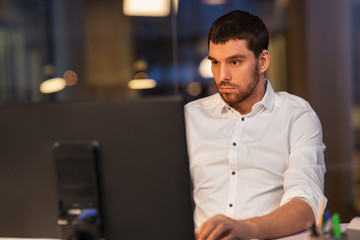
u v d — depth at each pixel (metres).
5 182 1.08
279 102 1.74
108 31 5.80
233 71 1.58
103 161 1.02
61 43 5.90
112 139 1.02
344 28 5.18
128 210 1.03
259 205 1.67
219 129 1.77
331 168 5.29
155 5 5.48
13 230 1.09
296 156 1.62
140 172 1.02
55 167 1.04
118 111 1.01
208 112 1.83
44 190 1.06
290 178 1.55
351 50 5.19
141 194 1.02
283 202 1.48
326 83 5.23
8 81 5.88
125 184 1.02
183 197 1.02
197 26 5.38
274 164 1.69
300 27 5.15
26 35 5.92
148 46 5.64
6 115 1.06
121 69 5.75
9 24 5.91
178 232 1.03
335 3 5.16
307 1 5.14
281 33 5.17
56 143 1.04
